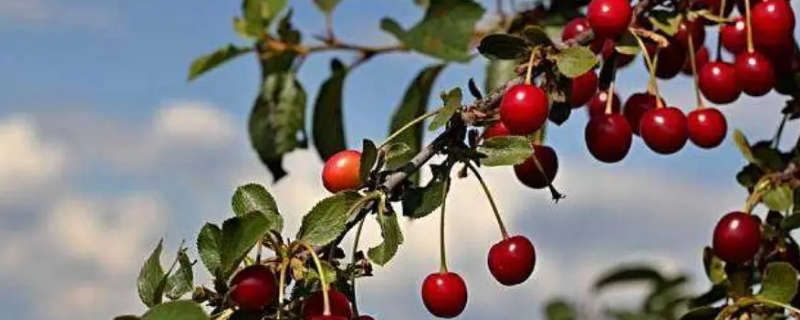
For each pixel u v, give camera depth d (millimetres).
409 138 835
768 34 910
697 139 908
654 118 883
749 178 962
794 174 951
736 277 913
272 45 1359
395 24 1274
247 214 728
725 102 915
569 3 1126
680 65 921
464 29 1255
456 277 807
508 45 823
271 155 1381
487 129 830
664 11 888
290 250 746
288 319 736
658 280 1401
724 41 935
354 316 756
